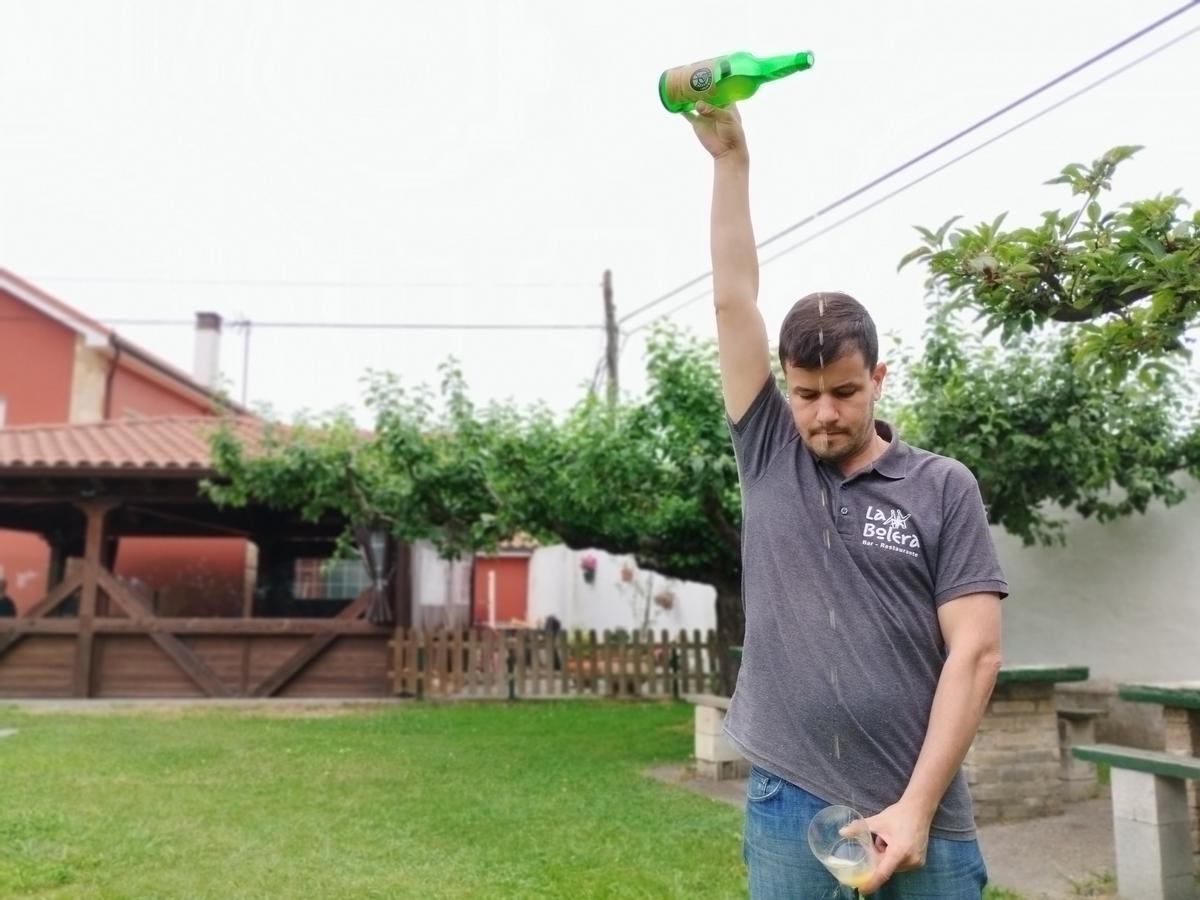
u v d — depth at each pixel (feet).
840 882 5.63
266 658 41.34
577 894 14.64
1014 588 31.32
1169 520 28.22
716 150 7.13
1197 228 11.54
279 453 36.50
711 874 15.69
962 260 12.96
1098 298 12.37
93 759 25.76
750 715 6.42
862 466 6.40
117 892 14.64
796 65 6.56
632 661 42.96
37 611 40.83
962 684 5.72
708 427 27.02
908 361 28.71
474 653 42.06
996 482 26.55
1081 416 25.94
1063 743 22.12
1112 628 29.09
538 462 31.76
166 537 54.95
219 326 71.72
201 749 27.61
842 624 6.08
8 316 60.23
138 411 67.15
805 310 6.25
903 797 5.56
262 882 15.21
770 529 6.50
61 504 45.47
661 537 33.53
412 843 17.58
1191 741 16.05
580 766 25.52
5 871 15.39
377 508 35.94
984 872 6.20
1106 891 14.98
